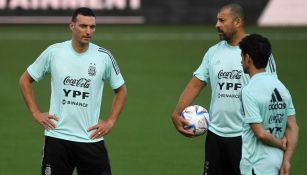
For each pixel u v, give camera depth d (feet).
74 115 83.25
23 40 249.96
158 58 219.61
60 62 83.46
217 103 85.92
